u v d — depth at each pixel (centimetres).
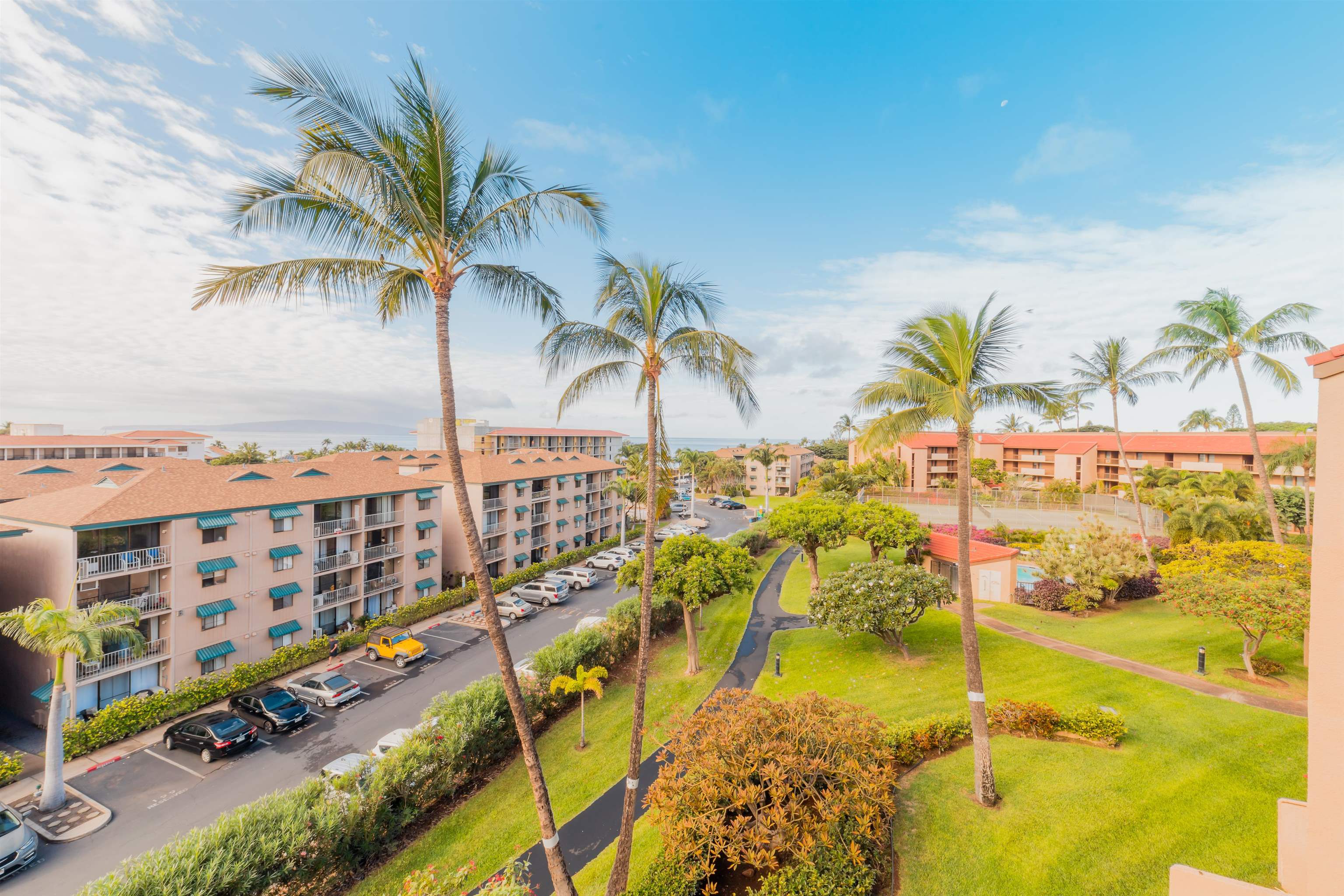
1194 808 1261
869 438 1598
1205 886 863
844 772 1184
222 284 1050
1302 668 2017
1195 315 2881
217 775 1978
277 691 2366
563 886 1169
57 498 2583
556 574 4666
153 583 2536
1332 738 781
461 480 1150
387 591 3741
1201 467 6700
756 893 1020
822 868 1047
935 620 3041
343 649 3134
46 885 1476
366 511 3691
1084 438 7794
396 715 2425
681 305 1539
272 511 2969
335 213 1066
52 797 1781
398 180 1041
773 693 2464
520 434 9556
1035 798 1344
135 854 1600
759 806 1173
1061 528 4528
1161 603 2981
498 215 1195
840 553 5325
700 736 1334
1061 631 2705
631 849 1482
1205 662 2114
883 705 2162
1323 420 778
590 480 6444
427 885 1270
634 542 6694
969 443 1425
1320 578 787
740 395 1590
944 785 1430
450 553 4425
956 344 1442
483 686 2122
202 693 2461
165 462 3903
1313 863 792
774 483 11556
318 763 2056
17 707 2344
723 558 2802
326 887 1409
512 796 1814
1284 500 4497
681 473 11294
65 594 2266
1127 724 1691
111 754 2100
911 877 1131
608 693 2588
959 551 1410
